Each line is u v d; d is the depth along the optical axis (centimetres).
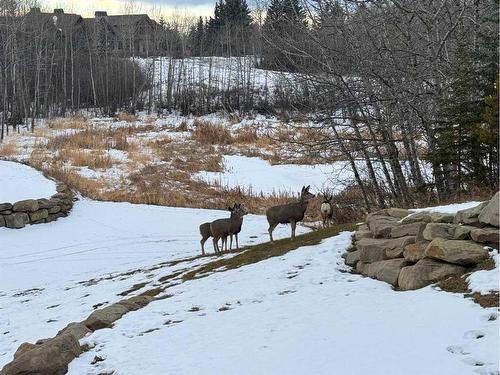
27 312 1054
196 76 6675
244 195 2498
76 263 1537
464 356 471
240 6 7319
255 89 5453
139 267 1408
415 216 933
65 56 5822
